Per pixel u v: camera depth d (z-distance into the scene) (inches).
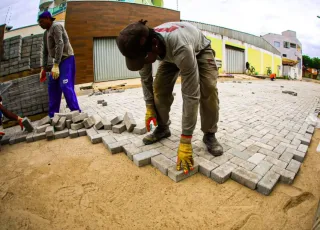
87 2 435.8
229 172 81.4
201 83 85.0
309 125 144.6
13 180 87.0
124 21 465.7
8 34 537.6
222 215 64.7
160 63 93.0
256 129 132.4
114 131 125.3
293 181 80.0
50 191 78.8
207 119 91.0
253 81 617.0
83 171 91.3
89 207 69.9
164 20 505.4
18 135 133.3
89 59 444.8
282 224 60.9
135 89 362.9
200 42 81.2
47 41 150.6
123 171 89.8
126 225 62.1
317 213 53.7
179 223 62.3
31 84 176.4
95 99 264.2
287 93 342.6
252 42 850.1
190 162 81.6
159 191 76.6
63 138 128.3
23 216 66.8
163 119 105.3
